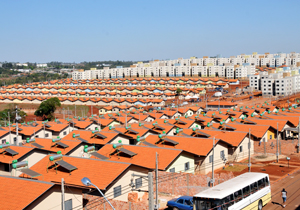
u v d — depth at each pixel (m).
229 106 145.25
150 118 111.56
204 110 131.25
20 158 52.72
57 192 33.91
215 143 55.28
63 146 58.31
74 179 39.44
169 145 56.22
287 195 42.91
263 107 117.38
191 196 38.78
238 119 86.00
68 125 89.81
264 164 59.84
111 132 66.44
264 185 38.84
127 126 75.44
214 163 55.44
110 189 38.44
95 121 93.75
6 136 80.56
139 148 51.78
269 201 40.38
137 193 43.16
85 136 66.31
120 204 35.88
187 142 56.75
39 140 62.34
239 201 33.56
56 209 33.75
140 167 44.00
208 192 32.53
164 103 198.00
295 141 74.75
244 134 63.25
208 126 71.50
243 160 63.38
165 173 44.81
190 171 52.56
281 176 51.91
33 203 31.48
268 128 72.25
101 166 41.56
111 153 50.62
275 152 67.75
